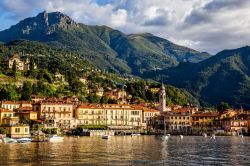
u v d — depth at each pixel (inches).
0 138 7652.6
